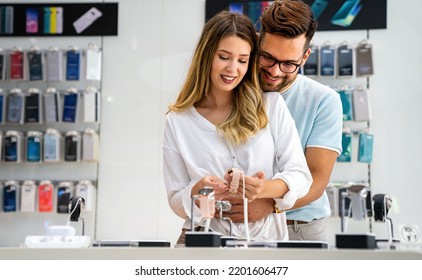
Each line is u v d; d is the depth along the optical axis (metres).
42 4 4.86
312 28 2.24
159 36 4.80
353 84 4.66
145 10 4.83
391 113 4.63
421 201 4.55
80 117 4.71
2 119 4.67
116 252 1.42
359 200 1.93
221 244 1.61
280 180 1.90
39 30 4.84
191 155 2.04
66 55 4.70
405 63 4.66
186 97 2.09
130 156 4.74
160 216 4.69
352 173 4.61
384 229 4.48
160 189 4.71
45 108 4.64
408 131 4.61
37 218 4.73
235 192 1.81
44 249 1.43
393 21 4.69
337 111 2.41
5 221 4.73
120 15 4.84
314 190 2.27
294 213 2.35
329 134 2.37
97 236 4.68
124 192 4.71
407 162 4.59
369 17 4.67
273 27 2.18
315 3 4.71
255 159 2.00
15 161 4.64
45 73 4.74
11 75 4.70
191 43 4.79
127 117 4.76
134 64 4.80
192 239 1.45
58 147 4.64
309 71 4.55
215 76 1.99
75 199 1.97
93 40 4.82
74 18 4.83
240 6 4.74
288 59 2.22
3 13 4.86
